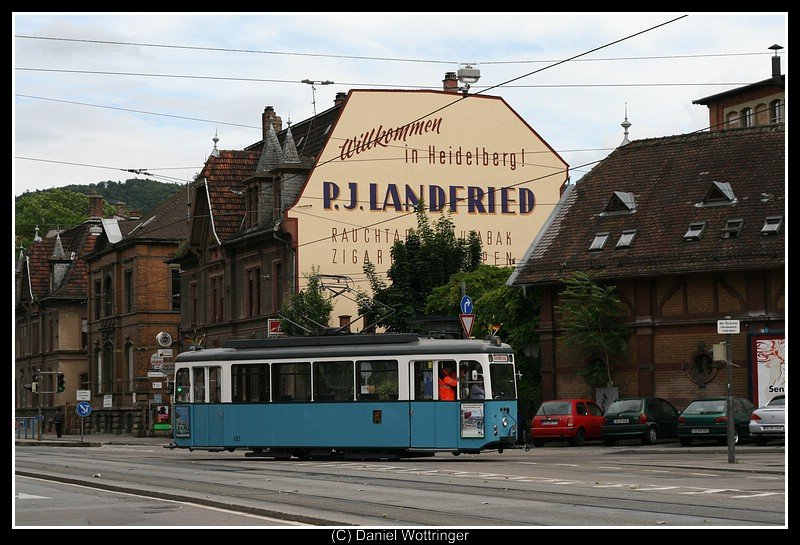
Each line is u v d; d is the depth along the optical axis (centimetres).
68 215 12925
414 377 3366
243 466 3222
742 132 4822
